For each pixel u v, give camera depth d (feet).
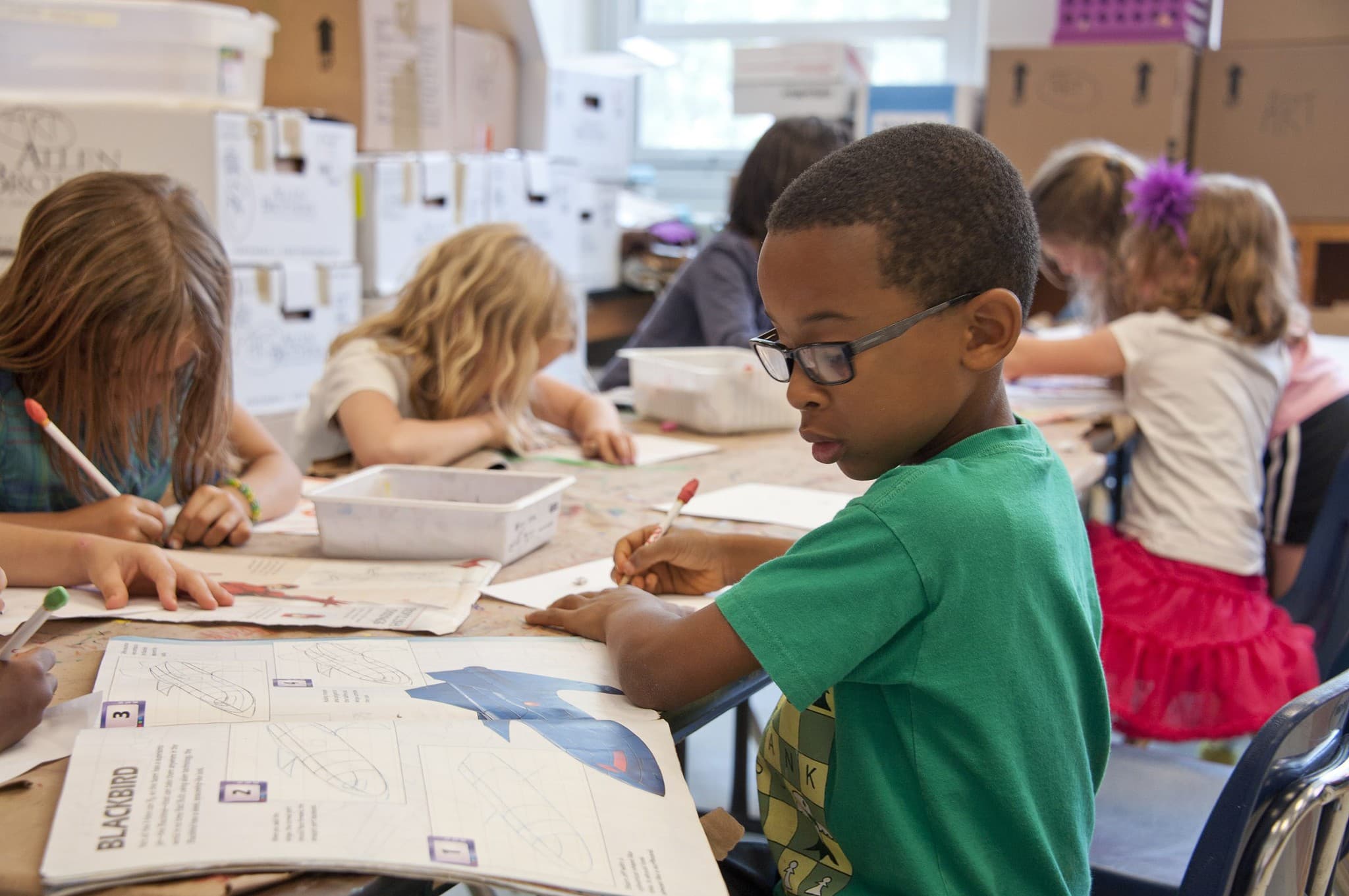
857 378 2.48
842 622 2.40
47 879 1.84
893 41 13.70
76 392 3.77
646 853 2.12
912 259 2.40
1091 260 7.07
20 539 3.30
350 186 8.44
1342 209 9.84
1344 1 9.69
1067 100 10.23
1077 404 6.78
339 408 5.28
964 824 2.45
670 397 6.31
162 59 7.23
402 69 9.56
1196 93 10.28
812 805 2.76
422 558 3.72
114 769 2.16
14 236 6.91
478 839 2.07
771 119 11.44
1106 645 5.77
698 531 3.48
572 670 2.85
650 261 12.05
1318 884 2.86
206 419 4.12
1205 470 6.09
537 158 10.28
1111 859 3.90
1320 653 4.75
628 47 11.85
